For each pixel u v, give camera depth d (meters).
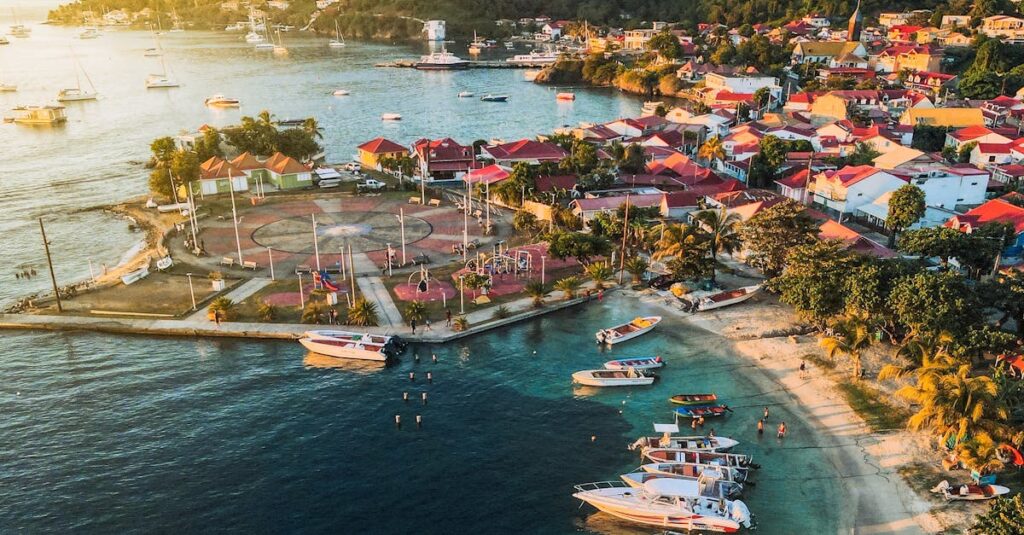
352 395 86.19
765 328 100.69
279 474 71.81
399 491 69.56
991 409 67.81
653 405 84.38
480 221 145.38
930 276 84.38
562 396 86.38
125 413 81.88
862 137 189.50
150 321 102.75
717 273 120.25
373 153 190.00
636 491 68.19
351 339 96.31
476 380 89.69
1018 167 162.25
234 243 134.00
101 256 132.50
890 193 137.75
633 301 111.81
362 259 125.94
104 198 167.50
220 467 72.75
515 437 78.25
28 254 133.38
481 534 64.31
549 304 109.25
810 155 170.25
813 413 81.31
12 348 96.44
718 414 81.19
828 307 91.25
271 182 174.00
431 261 125.19
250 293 111.81
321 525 65.12
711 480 68.44
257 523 65.25
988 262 109.12
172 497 68.38
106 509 66.75
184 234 138.88
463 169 180.75
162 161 164.88
